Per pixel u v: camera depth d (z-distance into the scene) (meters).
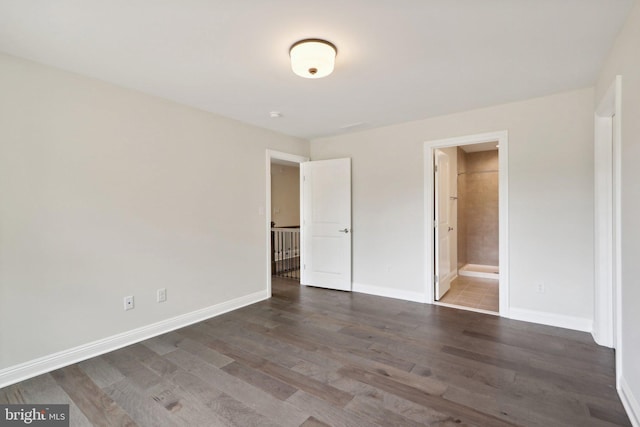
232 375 2.19
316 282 4.68
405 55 2.22
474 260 6.04
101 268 2.58
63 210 2.38
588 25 1.87
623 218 1.88
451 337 2.80
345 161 4.37
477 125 3.39
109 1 1.62
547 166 3.04
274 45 2.08
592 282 2.86
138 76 2.53
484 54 2.21
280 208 7.61
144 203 2.86
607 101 2.28
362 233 4.31
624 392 1.83
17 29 1.86
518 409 1.79
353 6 1.68
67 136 2.40
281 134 4.36
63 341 2.37
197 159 3.30
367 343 2.69
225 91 2.86
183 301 3.16
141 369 2.29
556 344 2.63
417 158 3.82
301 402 1.88
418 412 1.77
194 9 1.69
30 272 2.22
